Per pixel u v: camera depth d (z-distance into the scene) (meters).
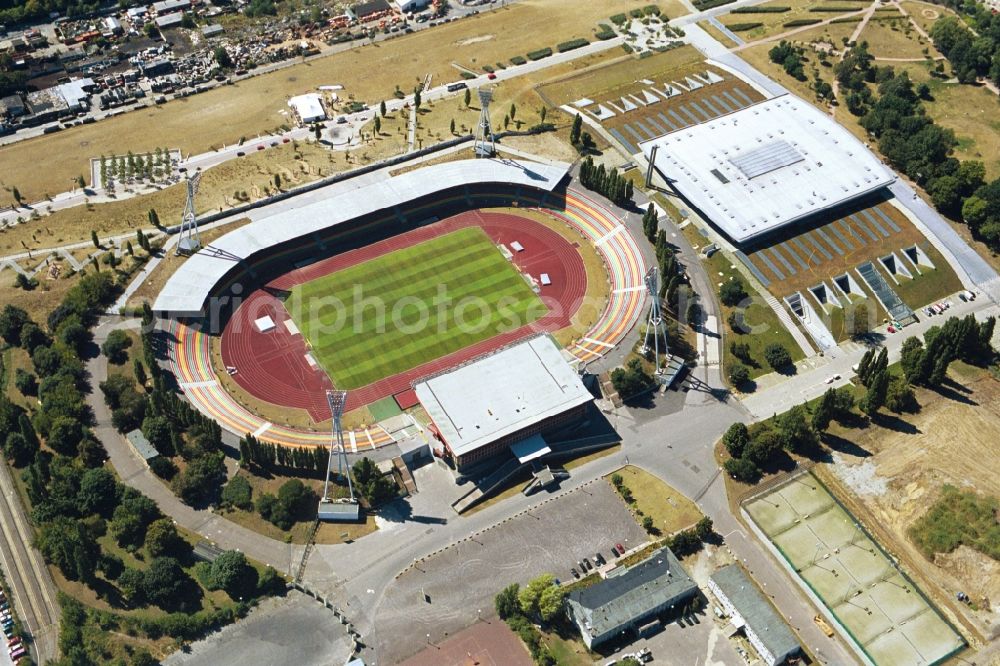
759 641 194.12
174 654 193.62
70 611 196.50
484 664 193.12
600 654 195.00
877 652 196.25
